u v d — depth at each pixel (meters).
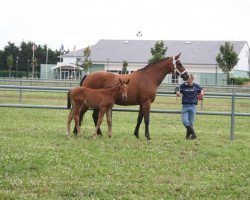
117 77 14.49
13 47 117.44
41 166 10.03
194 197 8.44
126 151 12.14
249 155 12.28
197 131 17.73
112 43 82.50
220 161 11.45
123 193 8.50
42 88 15.23
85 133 15.48
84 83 14.73
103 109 14.01
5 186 8.57
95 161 10.77
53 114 22.72
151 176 9.78
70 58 86.25
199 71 74.81
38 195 8.17
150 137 15.16
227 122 22.50
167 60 14.72
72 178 9.37
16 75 90.12
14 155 10.67
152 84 14.43
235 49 79.44
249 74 81.62
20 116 20.94
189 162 11.27
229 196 8.56
